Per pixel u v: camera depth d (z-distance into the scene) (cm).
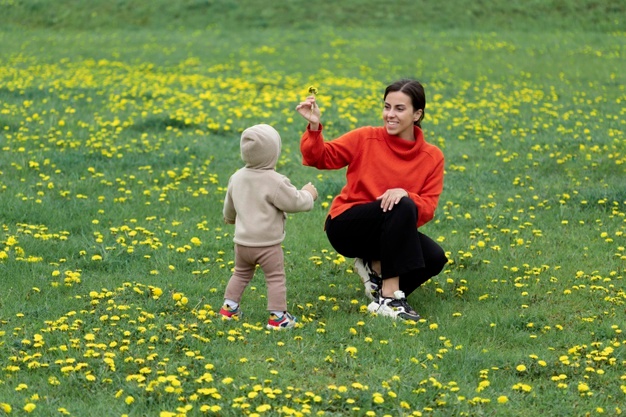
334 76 2252
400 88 743
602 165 1312
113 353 613
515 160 1350
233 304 707
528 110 1781
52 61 2480
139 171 1228
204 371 599
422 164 755
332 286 822
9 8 3581
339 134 1530
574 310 763
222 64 2452
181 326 668
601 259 906
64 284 773
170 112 1636
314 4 3584
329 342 668
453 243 957
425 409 555
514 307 774
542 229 1019
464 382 606
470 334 700
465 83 2120
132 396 560
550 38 2991
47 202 1041
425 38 3028
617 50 2728
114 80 2105
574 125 1614
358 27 3331
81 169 1220
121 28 3416
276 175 684
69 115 1596
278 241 688
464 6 3469
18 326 670
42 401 550
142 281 802
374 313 730
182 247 909
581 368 629
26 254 859
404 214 718
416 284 770
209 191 1151
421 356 648
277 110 1734
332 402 561
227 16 3509
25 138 1364
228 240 944
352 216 745
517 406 571
